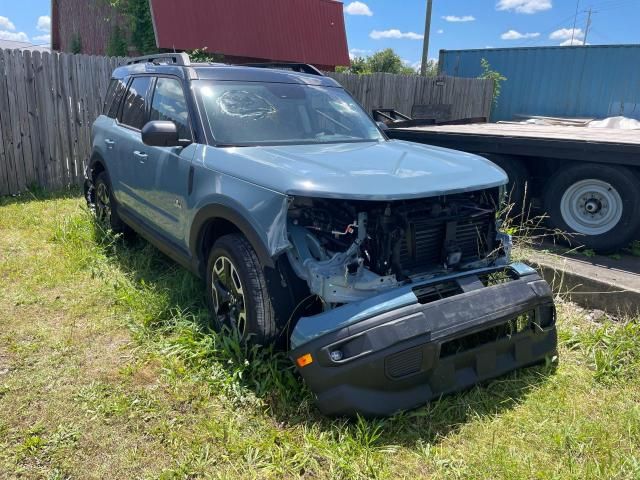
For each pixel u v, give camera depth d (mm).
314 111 4250
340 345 2695
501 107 18266
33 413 2875
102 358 3449
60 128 8172
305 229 3025
